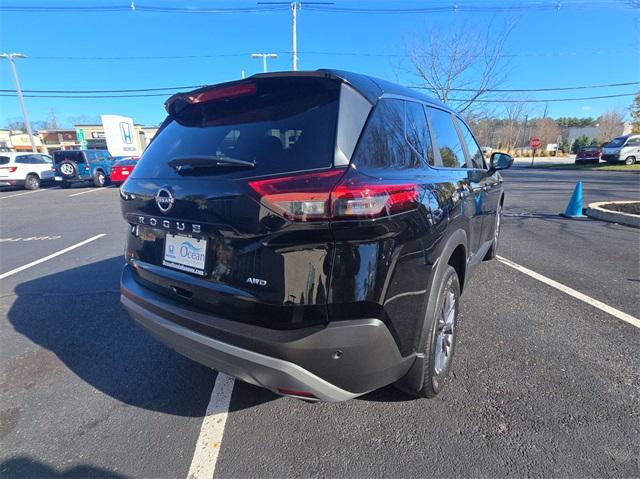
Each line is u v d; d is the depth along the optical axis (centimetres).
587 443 196
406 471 183
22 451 202
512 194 1224
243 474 184
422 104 257
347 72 196
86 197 1405
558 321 327
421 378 210
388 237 166
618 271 454
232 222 171
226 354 176
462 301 369
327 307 161
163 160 216
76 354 297
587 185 1469
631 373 253
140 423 221
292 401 236
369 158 175
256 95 203
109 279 462
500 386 242
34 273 491
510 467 183
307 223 156
